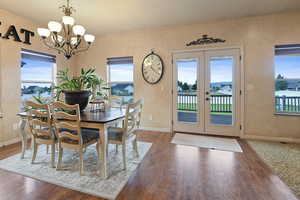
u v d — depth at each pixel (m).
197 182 1.80
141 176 1.93
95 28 3.89
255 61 3.26
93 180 1.84
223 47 3.43
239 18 3.31
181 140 3.27
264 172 2.00
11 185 1.75
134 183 1.79
